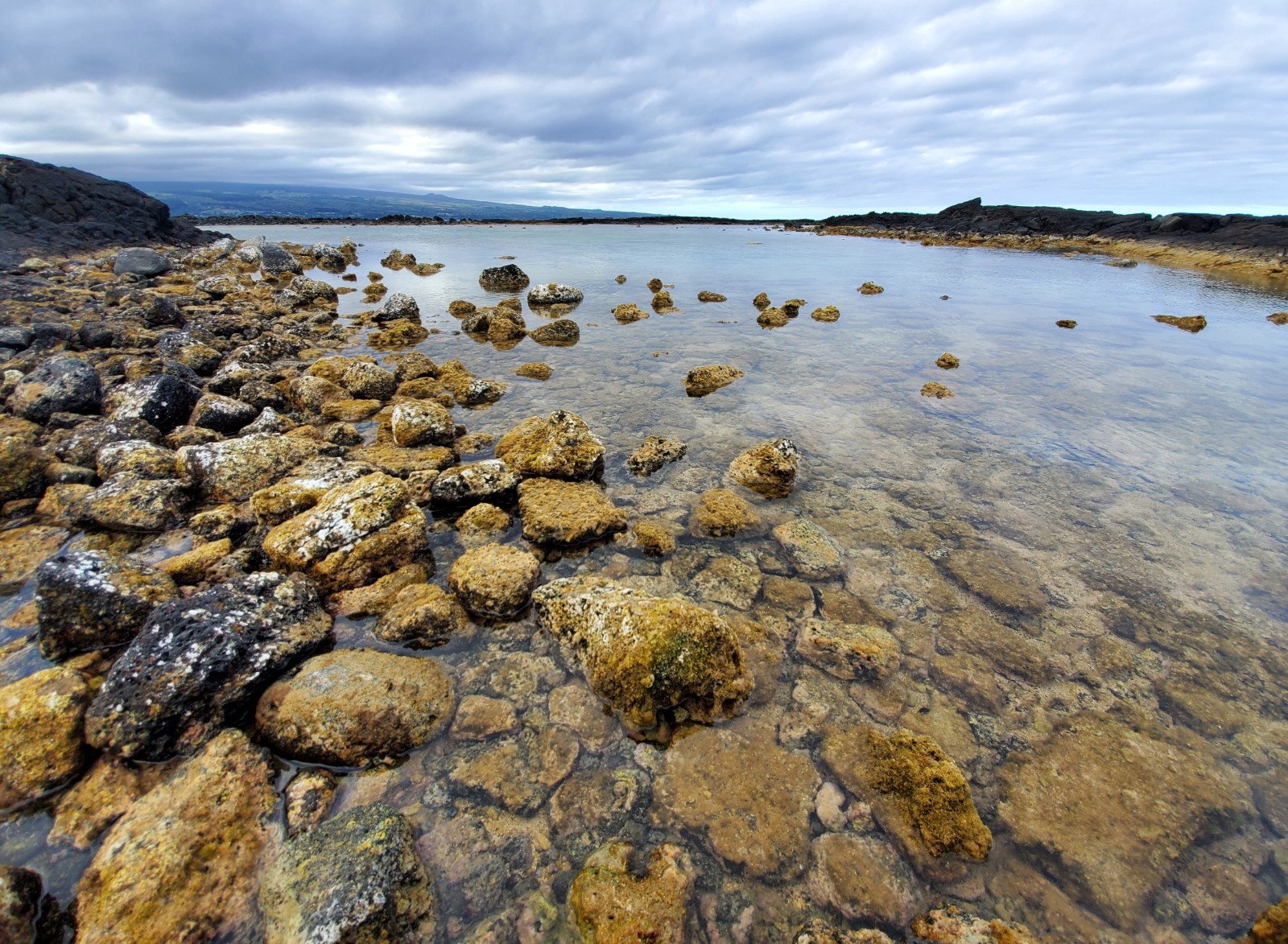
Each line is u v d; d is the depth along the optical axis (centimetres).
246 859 81
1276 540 162
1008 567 149
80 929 72
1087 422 244
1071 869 85
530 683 111
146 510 152
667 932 75
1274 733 106
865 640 119
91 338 278
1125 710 110
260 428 204
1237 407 264
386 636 121
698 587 139
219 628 104
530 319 434
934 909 80
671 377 296
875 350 356
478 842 86
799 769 97
